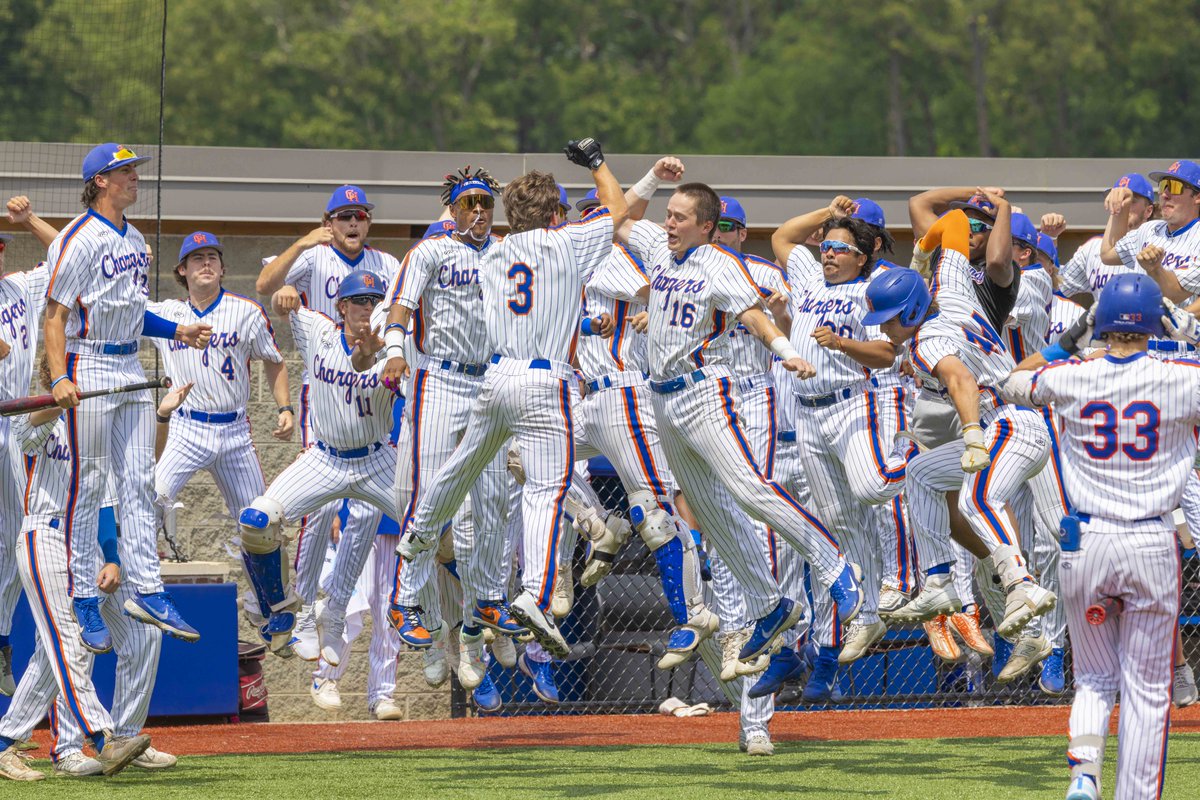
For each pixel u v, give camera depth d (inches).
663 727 1316.4
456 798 883.4
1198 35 6254.9
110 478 1027.3
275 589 1190.3
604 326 1129.4
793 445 1310.3
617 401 1091.9
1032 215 1587.1
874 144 6382.9
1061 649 1242.0
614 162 1567.4
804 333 1087.6
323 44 6067.9
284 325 1542.8
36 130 3927.2
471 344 1031.6
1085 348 834.8
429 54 6097.4
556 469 944.9
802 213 1558.8
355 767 1039.0
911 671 1476.4
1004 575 920.9
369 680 1386.6
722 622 1097.4
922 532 1011.3
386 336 981.2
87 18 3998.5
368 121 6131.9
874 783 948.0
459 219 1028.5
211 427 1299.2
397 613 1126.4
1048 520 1110.4
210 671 1354.6
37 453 1027.9
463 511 1104.8
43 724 1300.4
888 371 1077.8
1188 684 1184.8
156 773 1007.0
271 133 6072.8
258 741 1229.1
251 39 6176.2
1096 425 711.1
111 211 997.8
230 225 1530.5
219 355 1295.5
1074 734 712.4
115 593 1016.9
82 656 979.9
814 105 6446.9
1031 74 6333.7
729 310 941.2
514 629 1098.1
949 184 1587.1
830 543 966.4
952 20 6402.6
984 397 1002.1
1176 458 706.8
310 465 1180.5
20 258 1491.1
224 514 1530.5
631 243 1037.2
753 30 7214.6
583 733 1278.3
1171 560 702.5
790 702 1416.1
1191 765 1012.5
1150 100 6210.6
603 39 6924.2
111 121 3978.8
